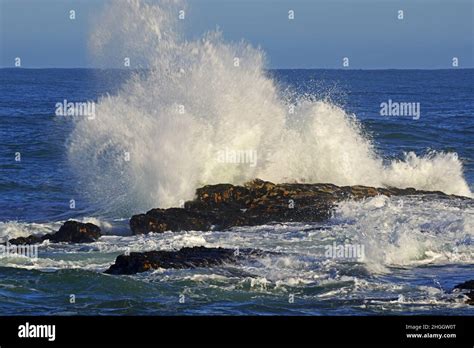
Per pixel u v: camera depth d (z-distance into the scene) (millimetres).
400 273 19062
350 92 113438
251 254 19781
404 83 161750
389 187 28109
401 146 45094
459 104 85312
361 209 24406
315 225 23438
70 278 18156
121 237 22703
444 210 24734
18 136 48750
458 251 20719
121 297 17219
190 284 17891
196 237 22219
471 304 16812
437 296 17266
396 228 21891
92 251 21125
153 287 17688
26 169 36281
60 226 24234
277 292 17531
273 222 23859
